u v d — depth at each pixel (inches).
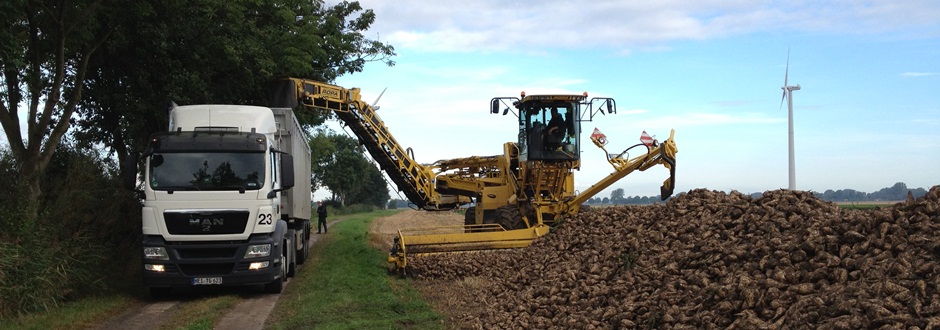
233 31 708.0
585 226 564.4
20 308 399.9
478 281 548.7
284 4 819.4
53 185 562.9
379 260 731.4
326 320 394.6
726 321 267.3
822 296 250.7
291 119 637.9
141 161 520.1
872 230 282.5
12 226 435.2
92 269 500.1
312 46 832.9
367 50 1037.8
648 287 347.9
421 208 960.3
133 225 606.9
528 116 705.6
